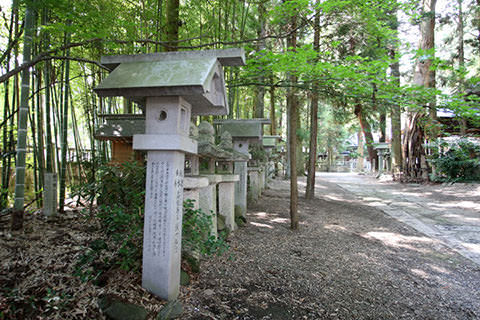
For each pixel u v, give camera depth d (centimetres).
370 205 882
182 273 297
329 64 395
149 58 259
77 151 606
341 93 494
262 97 1036
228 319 246
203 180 335
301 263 388
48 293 227
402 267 408
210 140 381
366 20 430
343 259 417
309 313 270
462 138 1124
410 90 442
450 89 1426
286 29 500
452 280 378
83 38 339
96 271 268
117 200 364
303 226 577
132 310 221
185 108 261
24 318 202
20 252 287
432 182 1255
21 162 347
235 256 386
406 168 1412
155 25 463
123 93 234
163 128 245
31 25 338
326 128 2472
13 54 445
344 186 1335
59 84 525
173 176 245
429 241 540
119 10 417
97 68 551
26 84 347
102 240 298
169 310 233
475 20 1300
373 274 373
